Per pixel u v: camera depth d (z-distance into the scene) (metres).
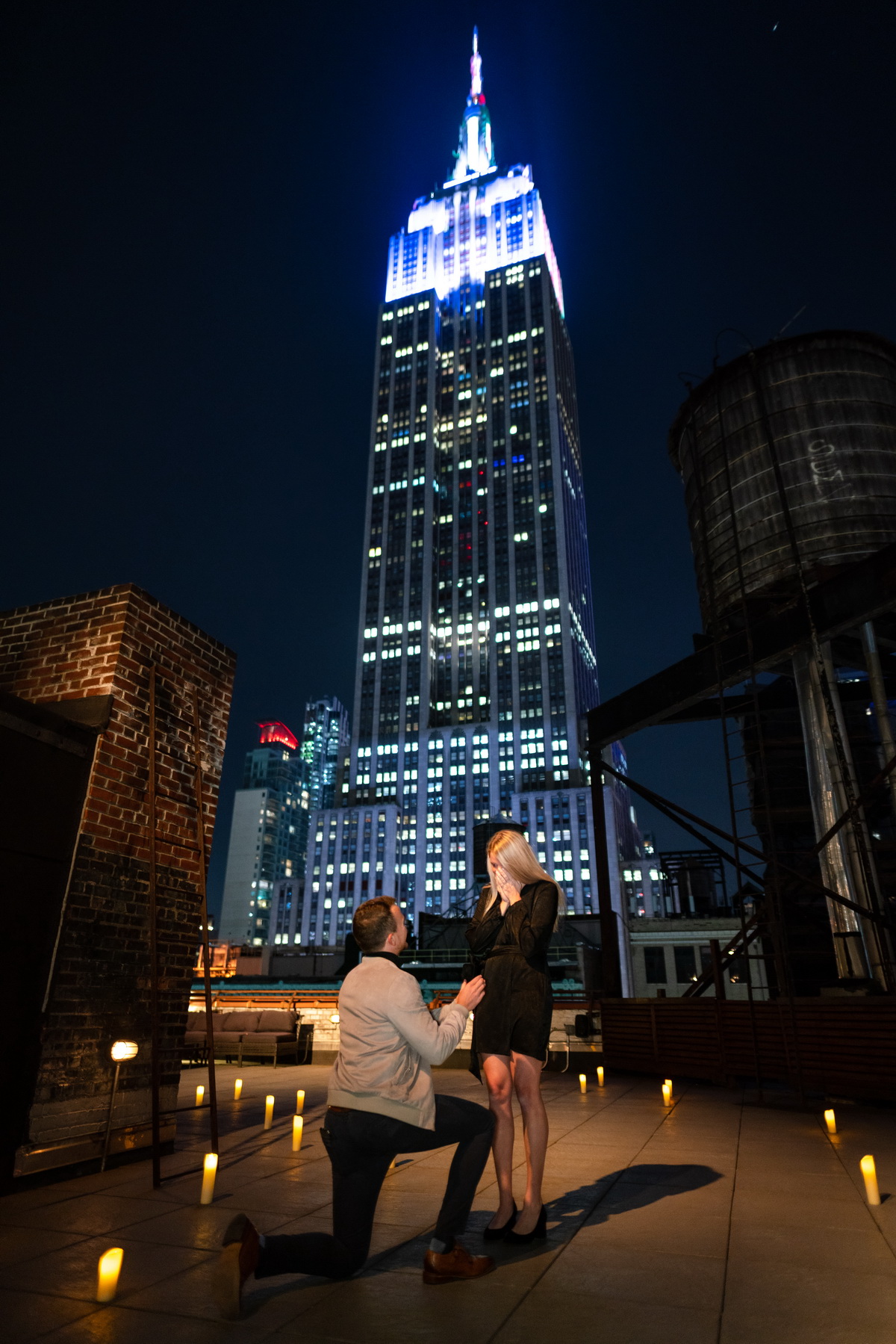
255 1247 3.18
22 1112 5.54
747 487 17.03
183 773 7.57
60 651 7.21
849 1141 7.07
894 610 12.74
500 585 177.12
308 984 19.83
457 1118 3.74
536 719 162.25
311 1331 3.02
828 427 16.50
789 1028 10.75
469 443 194.25
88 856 6.36
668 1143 6.96
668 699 15.86
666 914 49.69
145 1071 6.59
